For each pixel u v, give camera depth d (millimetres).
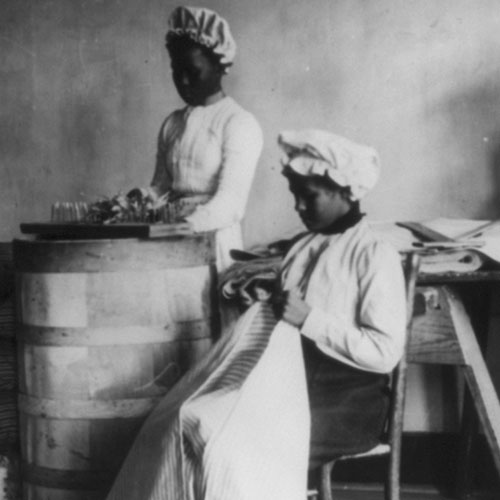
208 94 3770
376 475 4137
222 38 3670
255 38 4375
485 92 4207
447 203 4262
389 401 2910
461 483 3996
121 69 4543
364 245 2744
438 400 4266
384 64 4277
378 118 4289
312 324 2635
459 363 3508
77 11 4570
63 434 3092
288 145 2775
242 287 2891
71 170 4609
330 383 2750
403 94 4266
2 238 4645
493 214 4227
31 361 3129
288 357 2600
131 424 3057
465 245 3459
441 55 4230
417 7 4238
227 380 2635
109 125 4566
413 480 4223
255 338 2688
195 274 3137
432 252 3459
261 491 2434
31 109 4629
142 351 3051
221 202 3596
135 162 4551
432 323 3537
